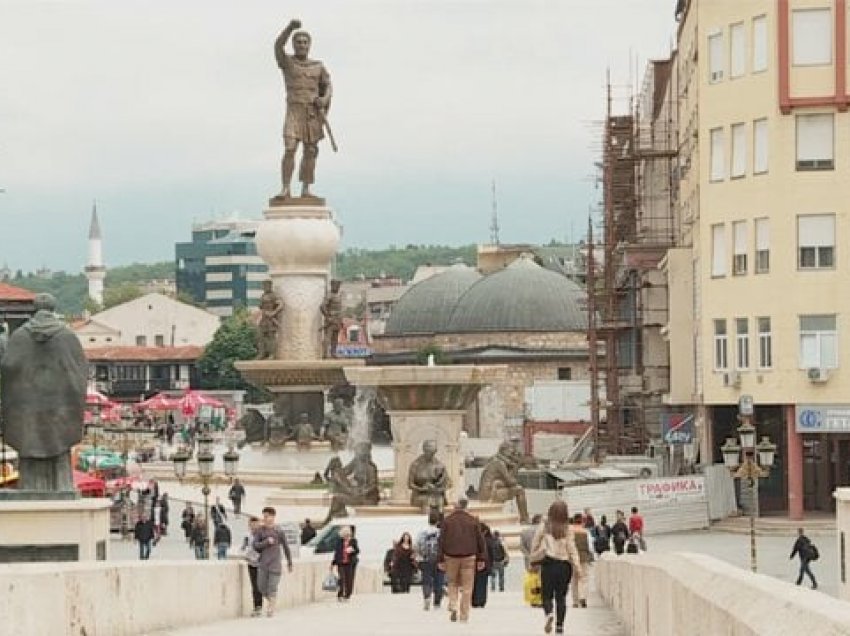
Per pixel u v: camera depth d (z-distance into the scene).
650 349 120.31
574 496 89.12
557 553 31.94
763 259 90.38
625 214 129.62
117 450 133.12
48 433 35.34
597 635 31.53
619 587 36.81
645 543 76.25
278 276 104.88
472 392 71.62
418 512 68.31
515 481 75.44
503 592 56.06
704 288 93.25
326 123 105.56
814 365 88.69
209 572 35.31
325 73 105.75
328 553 53.59
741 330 91.69
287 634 31.20
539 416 178.88
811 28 89.19
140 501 78.94
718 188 92.50
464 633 32.22
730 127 92.00
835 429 88.44
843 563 35.44
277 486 101.00
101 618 25.84
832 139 89.00
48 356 35.44
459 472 72.06
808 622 10.98
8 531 35.12
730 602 13.20
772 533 86.12
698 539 85.25
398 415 71.62
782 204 89.44
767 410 94.00
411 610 41.72
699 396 95.88
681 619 16.80
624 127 127.62
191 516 74.94
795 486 88.19
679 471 103.06
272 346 105.06
